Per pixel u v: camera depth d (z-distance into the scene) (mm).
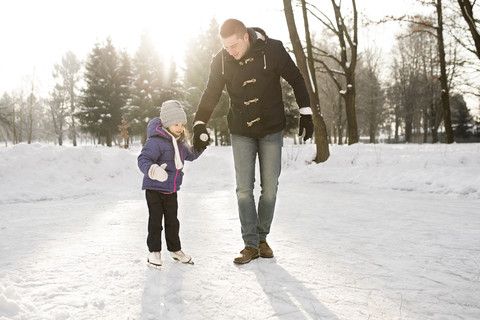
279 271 2602
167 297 2150
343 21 17031
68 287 2273
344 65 17453
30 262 2781
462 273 2529
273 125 2961
